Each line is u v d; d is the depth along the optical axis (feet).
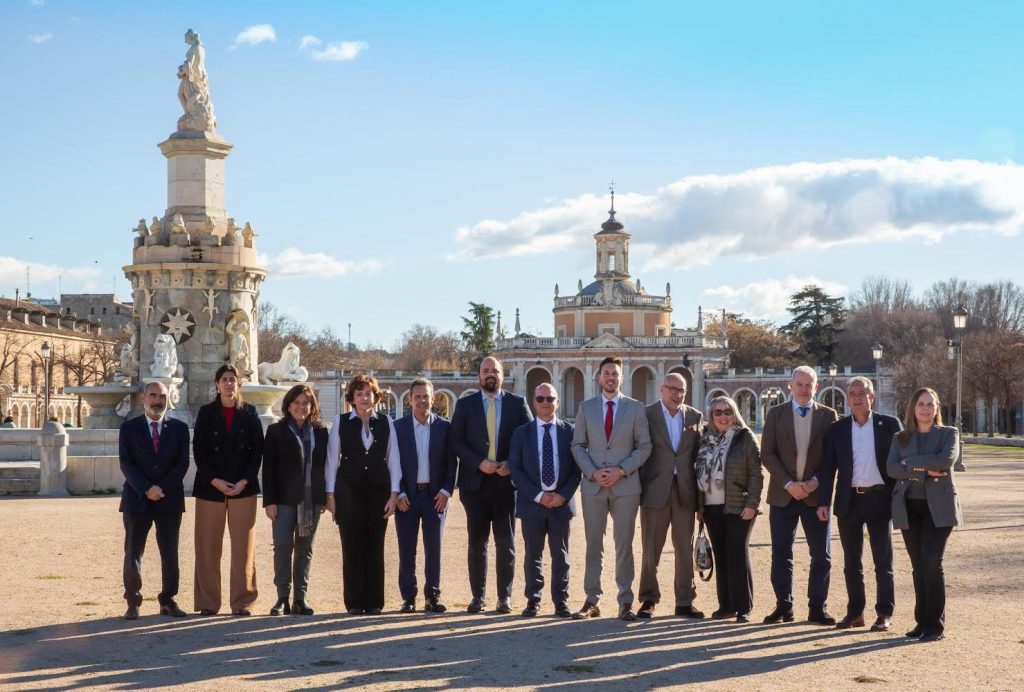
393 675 32.42
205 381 98.63
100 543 60.18
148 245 99.30
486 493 44.24
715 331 499.10
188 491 90.38
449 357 512.22
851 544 41.14
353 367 451.53
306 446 42.88
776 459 42.27
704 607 45.50
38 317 353.51
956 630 39.81
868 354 432.25
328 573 54.24
